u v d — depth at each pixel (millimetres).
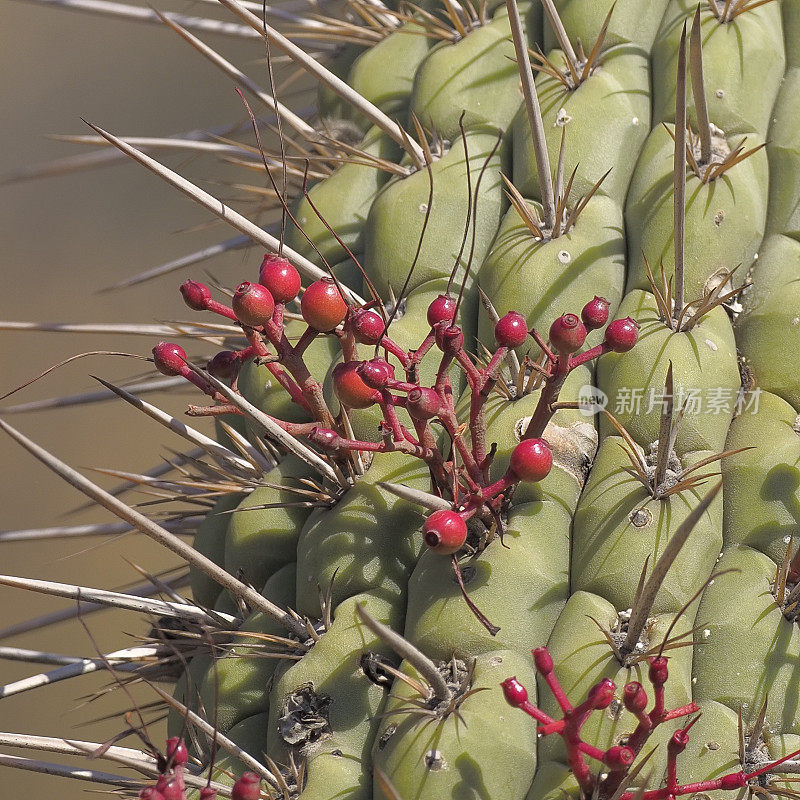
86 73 3322
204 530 1805
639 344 1747
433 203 1780
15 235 3145
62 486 2947
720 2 1781
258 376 1792
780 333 1750
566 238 1762
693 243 1754
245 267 3158
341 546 1753
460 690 1727
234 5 1769
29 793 2594
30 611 2811
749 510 1738
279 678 1750
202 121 3297
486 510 1734
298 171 1834
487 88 1796
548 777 1719
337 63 1860
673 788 1704
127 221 3180
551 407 1724
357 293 1796
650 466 1738
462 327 1774
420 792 1717
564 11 1793
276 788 1739
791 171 1763
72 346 3082
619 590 1730
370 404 1724
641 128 1776
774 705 1724
